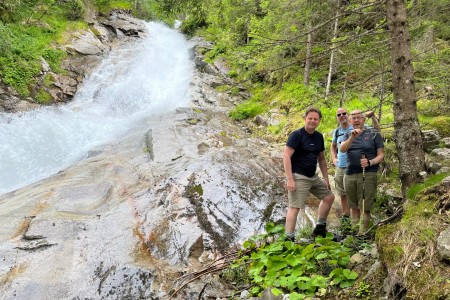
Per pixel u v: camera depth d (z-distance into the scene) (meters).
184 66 19.45
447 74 6.83
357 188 5.04
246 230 5.88
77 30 19.67
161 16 8.51
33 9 17.78
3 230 5.61
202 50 20.14
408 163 4.39
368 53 5.54
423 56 7.28
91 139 11.44
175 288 4.34
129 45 21.86
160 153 8.61
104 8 24.73
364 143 4.99
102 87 16.31
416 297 2.75
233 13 13.91
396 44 4.43
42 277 4.56
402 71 4.42
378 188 6.12
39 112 13.13
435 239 3.06
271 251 4.18
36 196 6.79
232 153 8.36
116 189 7.05
